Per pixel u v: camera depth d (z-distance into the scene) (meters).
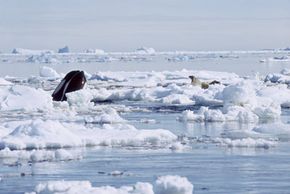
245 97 71.62
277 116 67.31
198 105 81.94
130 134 49.47
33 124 46.22
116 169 38.28
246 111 65.31
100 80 142.00
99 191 29.36
